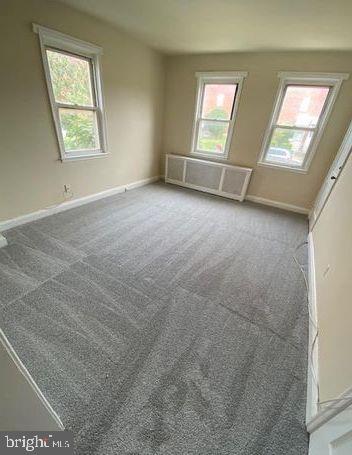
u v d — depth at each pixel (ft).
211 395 3.85
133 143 13.05
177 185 15.53
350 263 4.29
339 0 6.00
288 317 5.65
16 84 7.27
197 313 5.50
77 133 10.00
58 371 3.98
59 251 7.32
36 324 4.81
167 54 12.83
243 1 6.69
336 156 10.42
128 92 11.55
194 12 7.67
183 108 13.89
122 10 8.04
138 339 4.70
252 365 4.42
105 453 3.05
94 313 5.21
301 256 8.37
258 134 12.31
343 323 3.70
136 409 3.56
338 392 3.09
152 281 6.42
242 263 7.67
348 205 5.58
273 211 12.44
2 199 7.88
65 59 8.61
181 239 8.82
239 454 3.19
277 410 3.74
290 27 7.97
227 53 11.51
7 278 6.00
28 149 8.18
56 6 7.54
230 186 13.58
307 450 3.29
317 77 10.17
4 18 6.51
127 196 12.80
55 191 9.62
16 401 1.95
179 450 3.16
